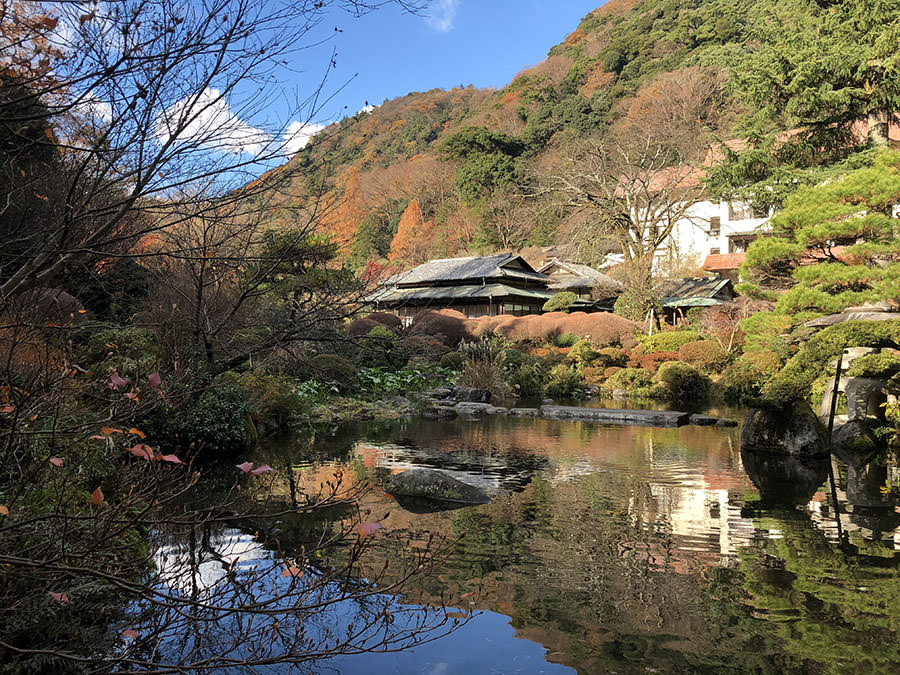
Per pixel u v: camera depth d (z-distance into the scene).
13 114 2.54
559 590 4.95
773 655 3.95
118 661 2.68
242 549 5.62
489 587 5.00
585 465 9.80
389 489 8.01
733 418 16.20
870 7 24.03
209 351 6.53
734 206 45.72
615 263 49.53
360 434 12.93
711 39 61.56
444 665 3.84
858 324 11.09
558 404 19.88
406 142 84.12
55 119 2.75
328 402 16.58
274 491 7.87
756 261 17.00
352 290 6.41
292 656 2.98
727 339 27.38
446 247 63.53
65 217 2.81
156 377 2.99
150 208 3.34
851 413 11.93
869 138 25.48
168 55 2.55
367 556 5.59
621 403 20.25
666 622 4.41
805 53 24.16
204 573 4.93
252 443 11.48
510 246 60.28
